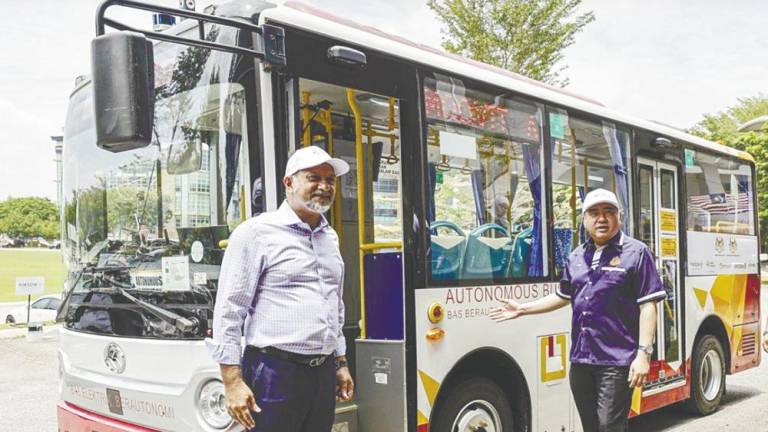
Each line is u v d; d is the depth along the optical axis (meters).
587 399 4.46
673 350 7.11
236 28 4.01
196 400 3.89
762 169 38.50
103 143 3.26
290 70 3.96
